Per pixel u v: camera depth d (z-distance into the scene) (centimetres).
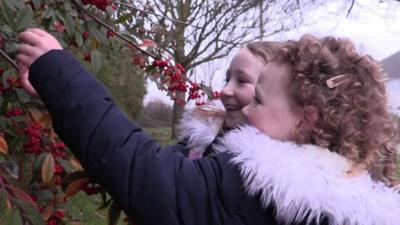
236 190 101
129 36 232
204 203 100
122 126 105
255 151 103
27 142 184
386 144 112
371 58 113
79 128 104
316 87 105
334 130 105
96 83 109
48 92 107
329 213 96
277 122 110
